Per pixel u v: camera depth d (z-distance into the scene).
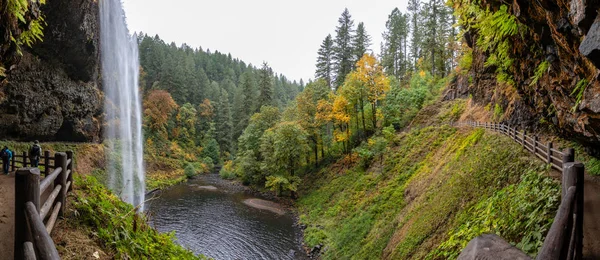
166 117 49.94
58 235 4.81
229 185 38.88
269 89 54.41
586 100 4.41
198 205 28.27
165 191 34.22
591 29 3.04
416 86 36.41
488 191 9.63
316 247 18.67
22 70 18.48
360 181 24.73
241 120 57.50
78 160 24.41
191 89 67.94
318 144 35.31
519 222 6.43
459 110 25.39
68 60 21.66
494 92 18.03
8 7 5.54
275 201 30.69
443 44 36.66
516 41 7.29
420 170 19.62
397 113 32.06
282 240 20.44
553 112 8.42
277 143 31.95
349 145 32.00
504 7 6.16
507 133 12.63
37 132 20.77
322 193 27.80
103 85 33.00
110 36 34.91
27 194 2.59
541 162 8.44
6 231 4.95
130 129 40.16
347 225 19.34
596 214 5.64
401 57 55.22
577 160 8.71
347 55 45.97
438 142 22.25
